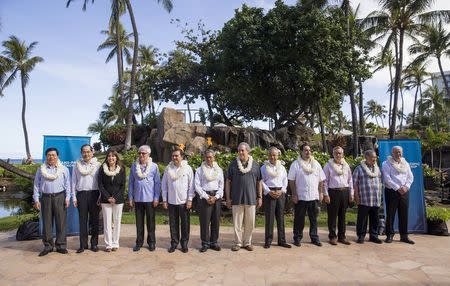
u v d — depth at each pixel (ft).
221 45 68.95
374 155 21.93
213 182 20.18
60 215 19.71
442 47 95.66
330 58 62.39
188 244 21.56
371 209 21.86
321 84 63.36
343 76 63.00
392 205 21.95
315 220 21.39
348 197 21.44
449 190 43.78
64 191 19.99
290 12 64.13
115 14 73.10
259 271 16.71
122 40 116.47
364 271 16.69
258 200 20.59
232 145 58.70
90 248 20.43
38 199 19.77
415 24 69.87
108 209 19.89
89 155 20.44
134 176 20.48
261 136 62.08
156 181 20.52
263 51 62.18
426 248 20.62
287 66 64.59
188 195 20.21
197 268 17.16
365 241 22.16
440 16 66.69
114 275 16.25
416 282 15.33
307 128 75.61
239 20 65.36
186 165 20.54
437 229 23.93
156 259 18.56
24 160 106.52
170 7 67.92
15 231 26.04
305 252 19.74
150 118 92.48
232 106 85.61
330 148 73.82
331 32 63.16
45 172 19.51
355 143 65.92
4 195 63.05
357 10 81.56
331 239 21.44
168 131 53.36
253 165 20.40
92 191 20.16
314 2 61.98
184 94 91.09
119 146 79.05
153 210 20.38
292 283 15.25
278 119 76.95
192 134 53.83
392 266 17.38
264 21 64.90
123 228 26.40
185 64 88.89
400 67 68.80
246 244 20.33
